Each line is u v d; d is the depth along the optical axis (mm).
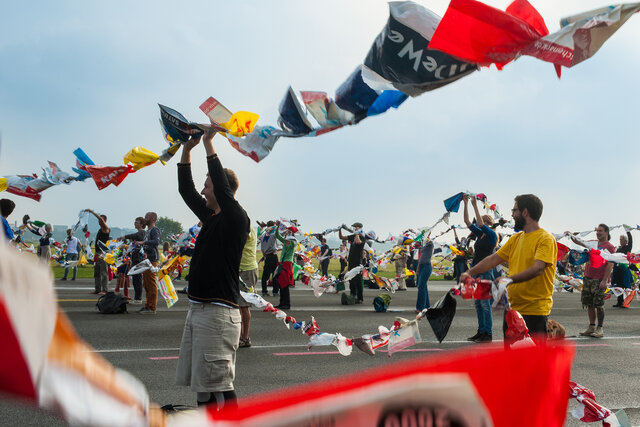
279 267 12688
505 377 625
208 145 3854
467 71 2197
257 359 7113
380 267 18703
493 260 5012
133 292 15648
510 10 2082
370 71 2318
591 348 8570
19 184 3949
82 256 20188
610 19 2066
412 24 2150
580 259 9984
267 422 539
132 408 534
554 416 677
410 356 7508
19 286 405
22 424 4270
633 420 4801
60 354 445
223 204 3793
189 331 3805
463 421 594
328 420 546
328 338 4660
